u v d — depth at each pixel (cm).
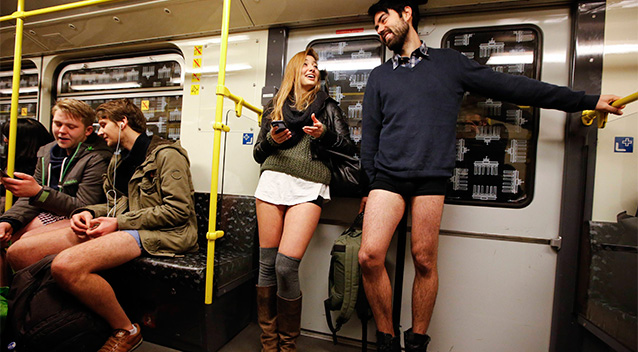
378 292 119
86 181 166
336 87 179
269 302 133
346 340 165
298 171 128
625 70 137
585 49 141
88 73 242
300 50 187
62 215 158
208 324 136
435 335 158
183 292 137
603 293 120
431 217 116
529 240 148
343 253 136
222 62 131
